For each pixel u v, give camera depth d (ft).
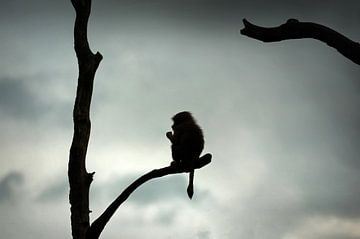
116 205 35.09
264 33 30.40
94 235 35.01
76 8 37.55
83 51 36.65
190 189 36.35
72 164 35.70
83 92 36.35
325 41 29.45
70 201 35.60
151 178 35.81
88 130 36.29
